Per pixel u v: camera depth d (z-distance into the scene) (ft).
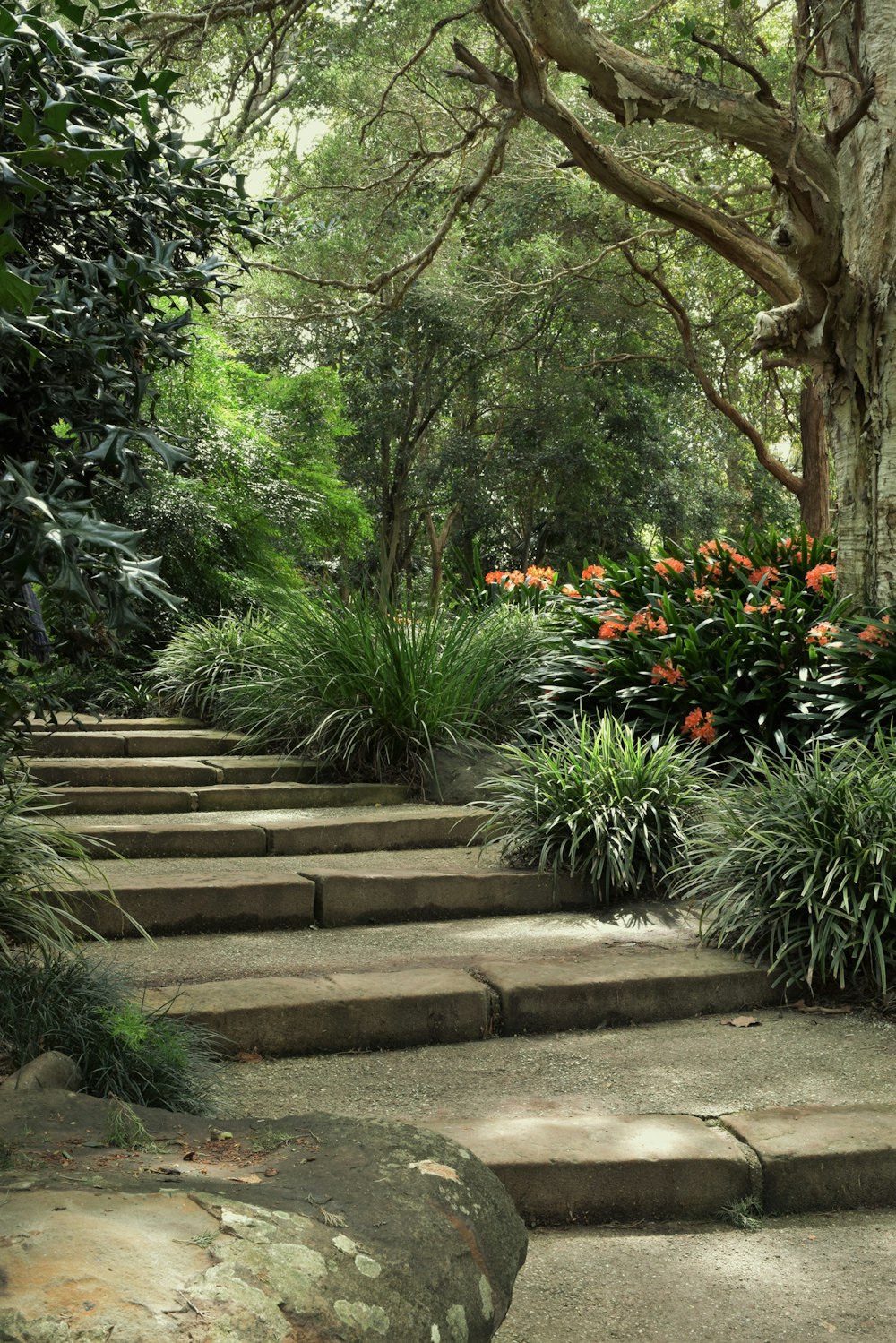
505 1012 13.88
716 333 67.56
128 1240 5.17
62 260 8.70
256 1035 12.81
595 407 76.64
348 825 20.01
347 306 48.67
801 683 21.36
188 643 29.50
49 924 12.70
